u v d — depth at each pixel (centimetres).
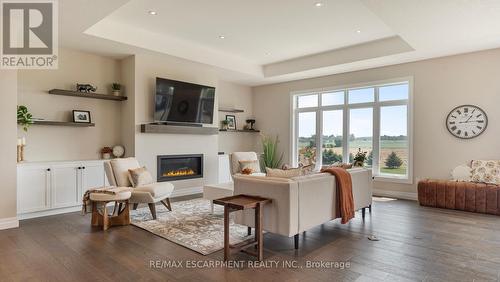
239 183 335
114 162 452
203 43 572
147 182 459
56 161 478
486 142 514
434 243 329
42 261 280
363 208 434
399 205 524
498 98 503
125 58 569
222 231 369
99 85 556
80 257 290
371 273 256
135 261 281
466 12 356
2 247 315
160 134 586
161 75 584
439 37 446
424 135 576
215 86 687
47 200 446
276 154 802
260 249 285
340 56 606
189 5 407
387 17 372
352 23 468
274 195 304
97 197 383
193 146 645
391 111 625
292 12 427
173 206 507
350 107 682
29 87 479
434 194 506
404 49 524
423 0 326
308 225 318
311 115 753
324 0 389
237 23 471
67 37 458
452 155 547
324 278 247
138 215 447
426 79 572
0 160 378
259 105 843
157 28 498
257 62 707
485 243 329
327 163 723
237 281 242
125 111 569
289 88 778
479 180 491
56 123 485
